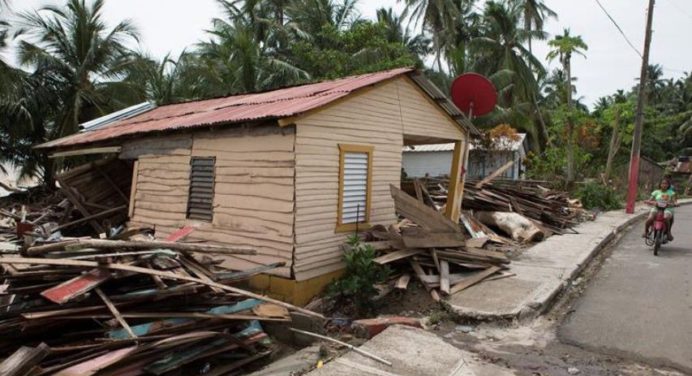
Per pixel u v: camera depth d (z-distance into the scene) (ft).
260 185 23.58
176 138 28.40
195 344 16.05
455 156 35.24
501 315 19.29
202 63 76.23
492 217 38.65
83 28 68.64
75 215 37.88
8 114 62.13
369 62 74.13
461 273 24.88
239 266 24.32
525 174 82.43
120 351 13.97
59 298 13.51
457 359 15.30
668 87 186.91
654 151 143.23
